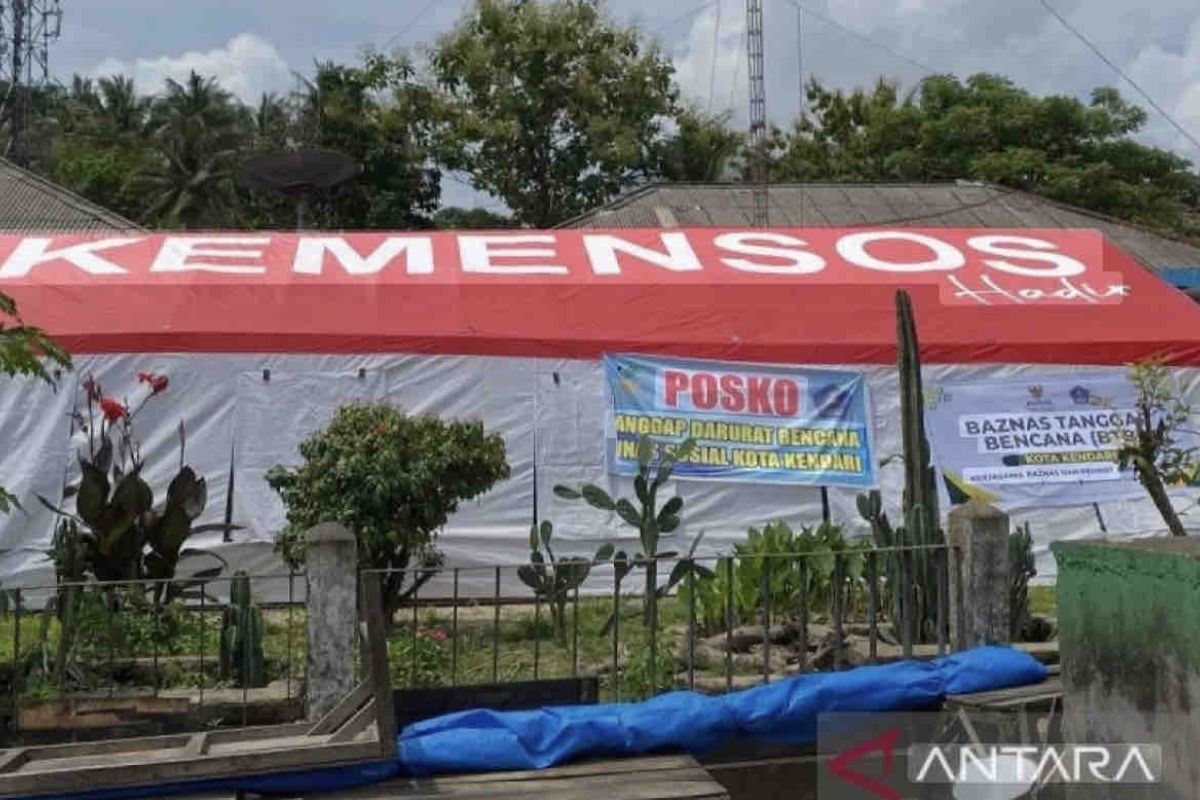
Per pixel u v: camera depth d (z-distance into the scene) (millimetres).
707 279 15938
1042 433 14914
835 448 14562
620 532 13977
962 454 14703
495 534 13773
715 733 7020
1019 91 43281
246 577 8570
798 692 7254
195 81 55719
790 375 14617
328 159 25500
